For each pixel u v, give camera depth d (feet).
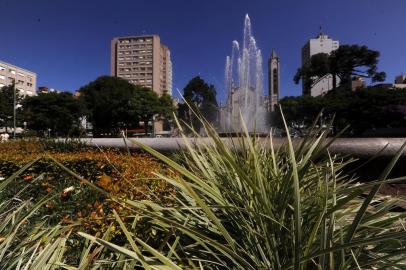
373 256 4.81
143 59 379.55
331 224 4.85
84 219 6.89
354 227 4.24
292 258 4.58
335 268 4.43
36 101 174.81
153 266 4.13
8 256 5.05
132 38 381.19
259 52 77.56
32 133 40.37
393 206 6.89
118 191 8.93
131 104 189.37
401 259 4.41
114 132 198.18
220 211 6.07
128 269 5.12
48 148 27.86
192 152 6.59
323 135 6.72
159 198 7.52
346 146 13.89
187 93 211.61
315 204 5.53
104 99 190.39
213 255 5.19
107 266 5.45
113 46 385.29
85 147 26.89
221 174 6.50
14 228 5.79
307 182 6.65
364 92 161.68
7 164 19.02
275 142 11.36
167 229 5.81
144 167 12.73
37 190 11.32
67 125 173.68
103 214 7.34
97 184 9.98
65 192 9.19
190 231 4.77
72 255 6.03
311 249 4.79
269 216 5.12
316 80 238.07
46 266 4.84
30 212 6.18
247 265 4.54
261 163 6.98
